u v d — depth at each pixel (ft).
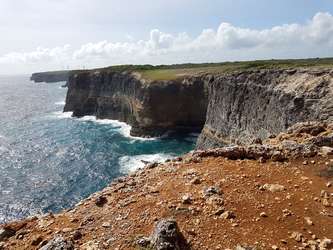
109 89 363.35
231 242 31.17
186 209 35.83
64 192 156.97
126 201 39.37
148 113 269.85
